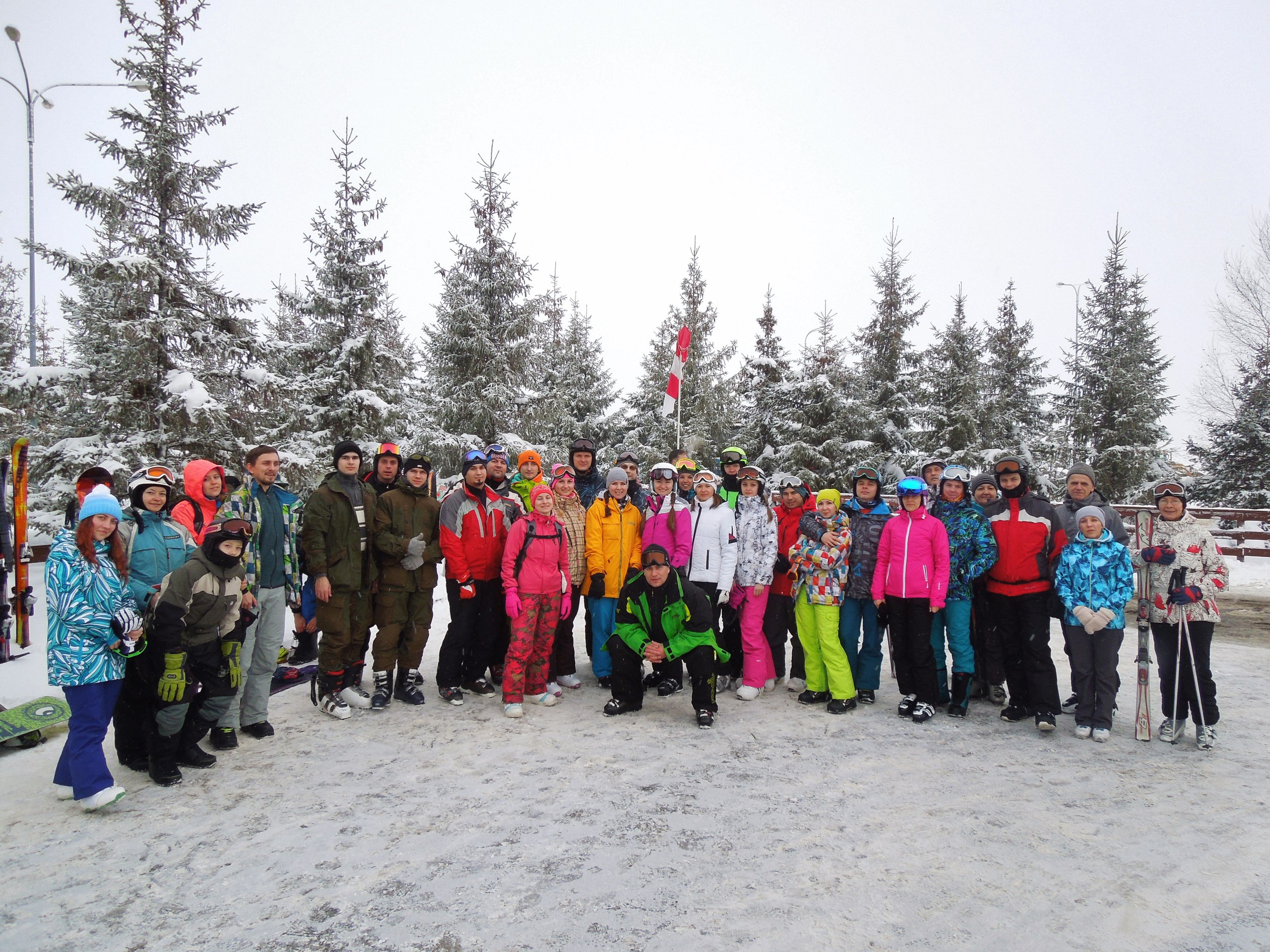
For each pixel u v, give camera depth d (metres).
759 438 18.89
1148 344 21.77
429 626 5.84
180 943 2.67
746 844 3.43
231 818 3.71
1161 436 21.31
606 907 2.89
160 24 9.99
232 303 10.44
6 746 4.66
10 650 6.48
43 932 2.73
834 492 5.84
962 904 2.91
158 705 4.11
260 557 4.91
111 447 9.13
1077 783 4.20
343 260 13.00
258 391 10.39
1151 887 3.05
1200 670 4.81
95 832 3.55
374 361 13.09
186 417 9.62
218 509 5.07
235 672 4.43
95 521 3.72
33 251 8.76
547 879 3.11
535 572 5.55
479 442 14.45
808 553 5.79
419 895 2.99
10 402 9.25
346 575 5.35
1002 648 5.84
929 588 5.36
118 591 3.80
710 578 6.14
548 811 3.79
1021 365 25.38
